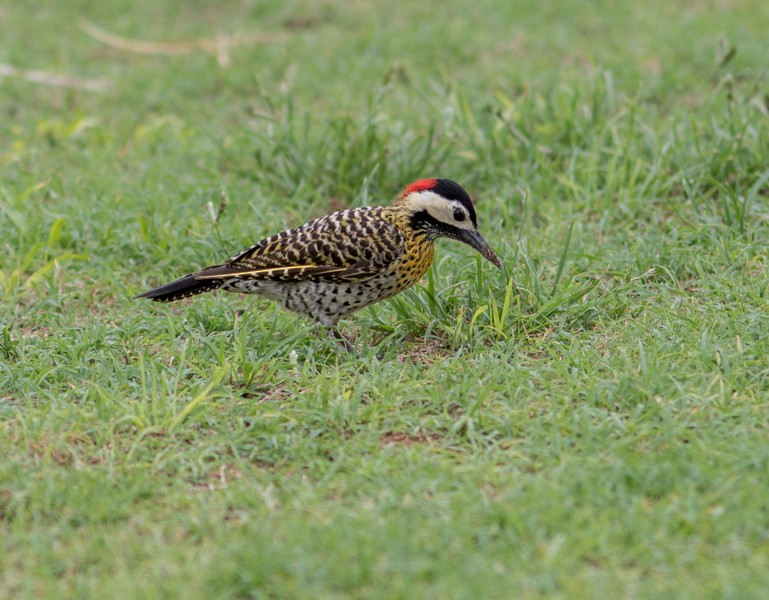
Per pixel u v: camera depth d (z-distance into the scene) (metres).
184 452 9.50
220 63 21.84
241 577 7.60
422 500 8.48
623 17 23.33
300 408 10.16
